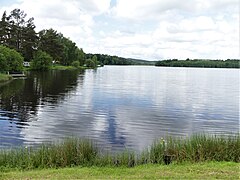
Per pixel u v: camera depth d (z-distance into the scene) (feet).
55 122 69.62
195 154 35.73
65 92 132.05
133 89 158.10
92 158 35.06
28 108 87.97
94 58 505.25
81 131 61.62
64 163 33.88
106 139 55.21
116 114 83.35
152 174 28.78
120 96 125.49
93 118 76.43
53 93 126.41
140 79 251.39
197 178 27.27
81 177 27.86
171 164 33.68
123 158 35.17
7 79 176.65
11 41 289.94
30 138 54.75
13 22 297.53
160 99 119.55
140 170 30.63
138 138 56.70
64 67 364.99
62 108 90.12
